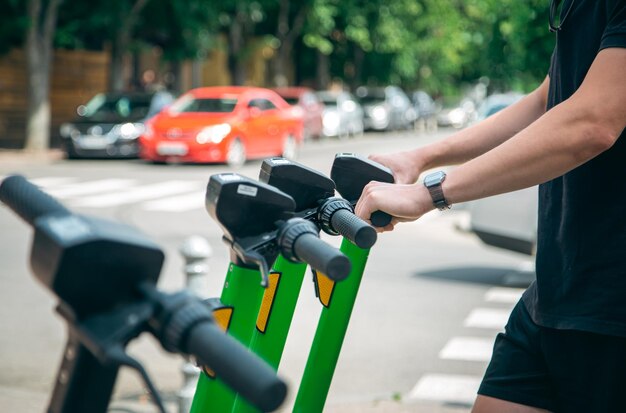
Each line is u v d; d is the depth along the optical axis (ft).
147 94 78.59
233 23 111.45
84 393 3.76
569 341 6.81
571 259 6.76
